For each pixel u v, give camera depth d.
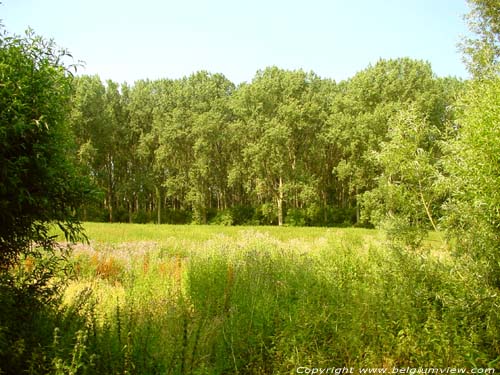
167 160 48.19
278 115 44.03
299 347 4.70
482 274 5.38
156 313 5.64
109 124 47.56
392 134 6.96
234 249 10.42
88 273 9.26
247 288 6.72
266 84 45.22
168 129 46.72
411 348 4.73
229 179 45.19
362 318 5.17
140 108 51.25
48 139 4.50
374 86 39.38
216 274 7.59
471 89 6.20
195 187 46.81
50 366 3.58
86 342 4.14
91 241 14.73
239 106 46.16
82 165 5.31
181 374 4.18
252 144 43.16
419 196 6.83
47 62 4.54
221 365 4.68
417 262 6.18
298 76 45.66
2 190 4.04
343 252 9.00
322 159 47.56
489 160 5.25
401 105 35.28
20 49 4.47
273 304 6.02
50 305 4.70
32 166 4.35
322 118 44.31
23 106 4.11
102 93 50.50
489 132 5.18
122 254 11.54
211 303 5.99
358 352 4.70
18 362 3.68
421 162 6.59
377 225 7.21
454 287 5.55
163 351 4.40
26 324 4.17
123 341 4.44
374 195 33.50
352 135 39.19
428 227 6.75
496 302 5.09
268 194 47.59
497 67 6.21
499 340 4.86
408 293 5.69
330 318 5.34
